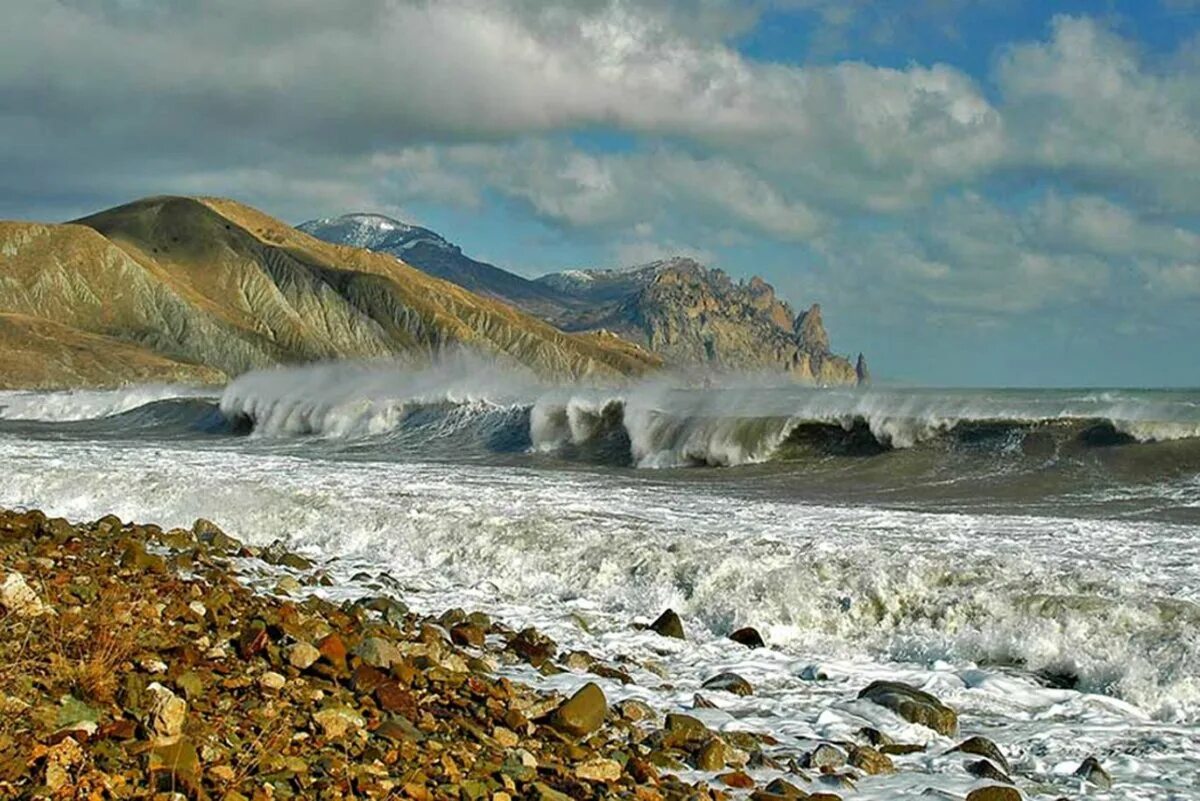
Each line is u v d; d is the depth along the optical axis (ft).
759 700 26.96
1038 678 30.04
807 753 21.77
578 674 28.19
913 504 59.41
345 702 20.70
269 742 17.40
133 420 156.66
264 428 129.80
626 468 84.84
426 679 23.97
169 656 21.97
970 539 44.29
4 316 445.78
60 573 29.91
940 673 29.89
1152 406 78.48
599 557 41.57
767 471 78.79
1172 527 48.01
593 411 100.89
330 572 42.45
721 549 41.06
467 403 117.19
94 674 18.65
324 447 106.52
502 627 33.55
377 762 17.54
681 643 32.96
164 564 35.37
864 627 34.78
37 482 62.44
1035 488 65.05
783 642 34.17
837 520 50.52
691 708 25.76
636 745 21.77
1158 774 21.79
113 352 451.53
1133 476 66.28
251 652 23.22
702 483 71.20
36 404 180.86
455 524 47.55
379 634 28.12
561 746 20.68
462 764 18.17
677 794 18.58
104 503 57.26
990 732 25.02
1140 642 30.42
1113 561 39.01
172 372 449.06
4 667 18.53
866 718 25.17
